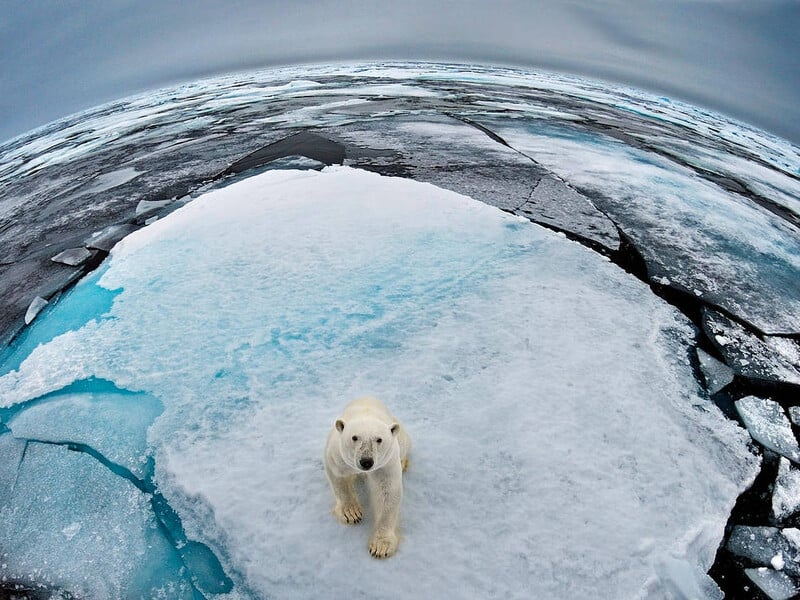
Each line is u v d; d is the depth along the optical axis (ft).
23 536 13.94
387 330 19.44
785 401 17.94
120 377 18.13
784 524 13.87
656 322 20.68
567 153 39.60
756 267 26.48
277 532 12.86
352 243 24.26
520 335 19.25
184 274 23.12
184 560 12.92
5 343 21.68
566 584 11.99
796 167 74.69
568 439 15.37
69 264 26.73
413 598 11.59
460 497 13.65
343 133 42.96
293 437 15.34
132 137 61.16
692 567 12.51
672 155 47.98
